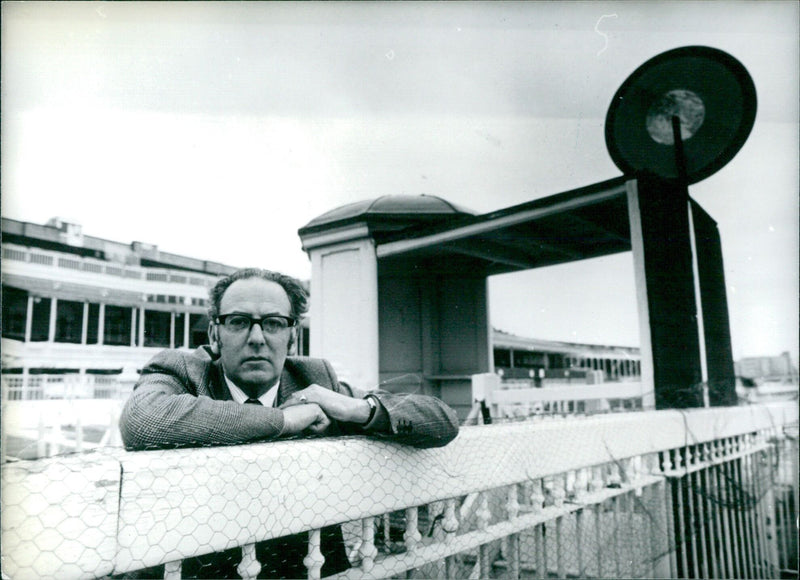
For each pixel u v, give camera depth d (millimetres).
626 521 2207
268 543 1095
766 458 3404
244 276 1307
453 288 5242
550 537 2006
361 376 4090
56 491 765
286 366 1443
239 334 1246
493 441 1572
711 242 3303
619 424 2201
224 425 1008
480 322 5145
